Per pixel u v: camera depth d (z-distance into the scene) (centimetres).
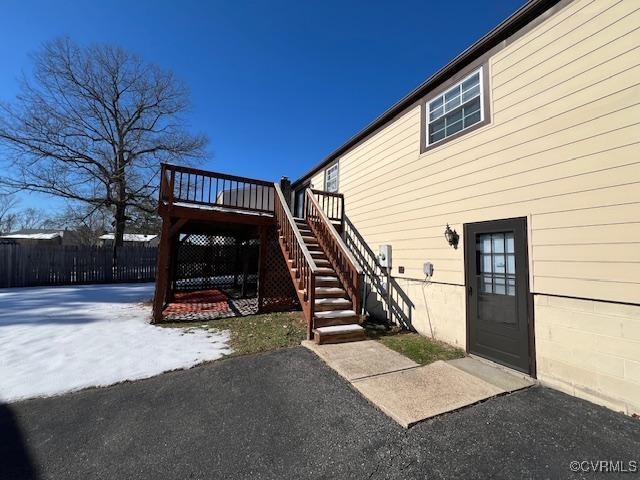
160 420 253
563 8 337
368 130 706
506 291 379
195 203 631
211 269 1081
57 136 1521
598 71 303
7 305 738
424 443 224
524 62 375
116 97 1684
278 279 746
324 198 910
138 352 411
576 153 315
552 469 199
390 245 616
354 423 250
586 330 298
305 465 201
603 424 251
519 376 349
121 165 1684
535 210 351
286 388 312
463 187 452
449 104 495
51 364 364
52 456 208
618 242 280
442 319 476
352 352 416
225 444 222
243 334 504
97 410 268
